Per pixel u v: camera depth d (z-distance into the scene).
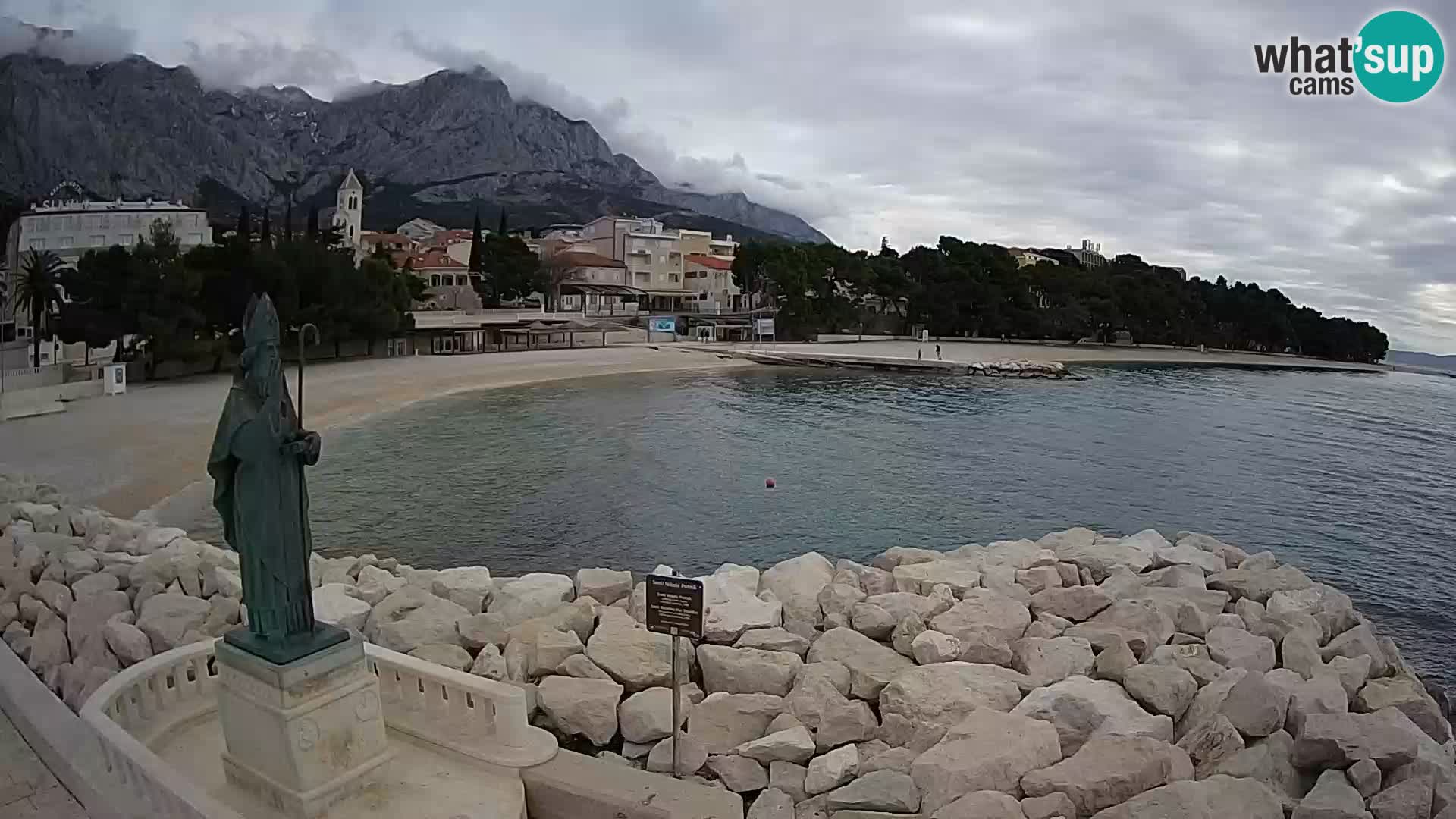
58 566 16.19
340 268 78.94
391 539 28.08
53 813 7.94
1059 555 20.52
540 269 129.00
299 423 8.57
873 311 137.00
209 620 13.94
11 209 102.19
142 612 14.04
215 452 8.12
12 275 84.81
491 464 40.22
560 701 11.55
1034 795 9.32
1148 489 39.97
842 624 14.91
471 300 120.50
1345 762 9.62
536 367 82.38
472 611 16.30
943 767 9.60
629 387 73.38
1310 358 149.00
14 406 44.94
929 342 126.69
